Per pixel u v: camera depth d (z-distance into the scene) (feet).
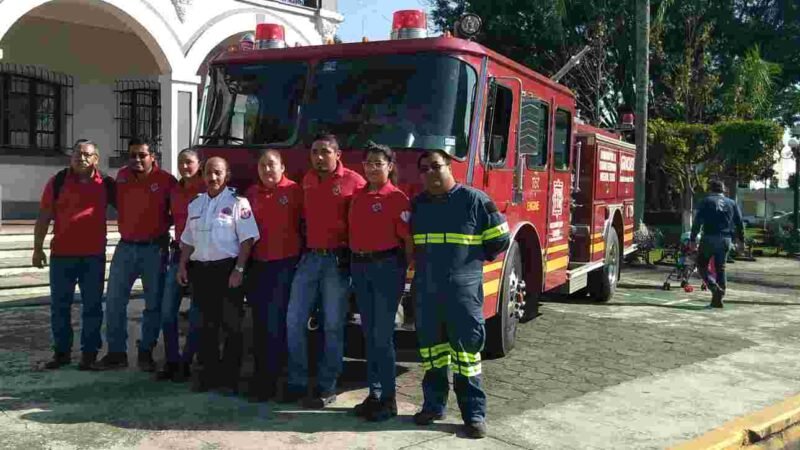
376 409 16.84
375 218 16.75
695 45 72.18
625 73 76.18
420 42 19.76
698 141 60.95
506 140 21.49
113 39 52.47
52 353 22.18
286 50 21.22
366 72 20.12
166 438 15.28
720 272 34.86
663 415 18.24
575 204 32.19
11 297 31.01
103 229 20.65
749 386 21.17
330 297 17.61
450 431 16.37
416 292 16.63
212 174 18.07
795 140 69.77
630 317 31.73
